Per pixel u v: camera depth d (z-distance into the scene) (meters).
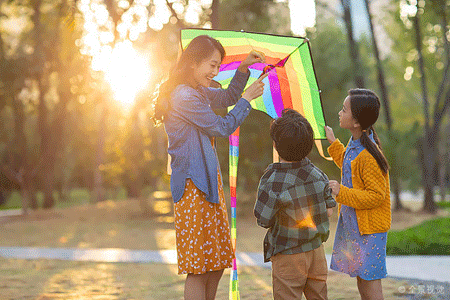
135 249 9.77
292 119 2.97
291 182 2.91
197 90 2.93
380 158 3.06
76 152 37.84
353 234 3.14
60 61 19.64
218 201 2.81
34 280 5.97
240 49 3.25
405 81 26.72
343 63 15.80
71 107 26.42
